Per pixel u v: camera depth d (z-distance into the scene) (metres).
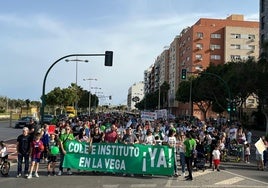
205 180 15.58
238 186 14.13
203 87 65.88
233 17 124.56
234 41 115.31
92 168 16.67
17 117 82.25
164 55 163.50
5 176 15.93
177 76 136.88
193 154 15.83
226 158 23.66
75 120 38.19
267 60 49.41
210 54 116.19
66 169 18.42
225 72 62.88
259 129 65.56
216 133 23.84
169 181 15.13
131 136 18.56
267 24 73.12
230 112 41.38
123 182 14.62
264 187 14.05
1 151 16.22
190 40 119.19
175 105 134.12
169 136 16.98
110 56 29.70
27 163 15.87
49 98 101.69
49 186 13.42
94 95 144.62
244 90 52.22
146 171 16.28
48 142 17.64
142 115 37.22
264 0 74.81
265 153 20.75
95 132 18.66
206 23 120.56
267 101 51.28
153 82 199.75
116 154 16.61
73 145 16.72
